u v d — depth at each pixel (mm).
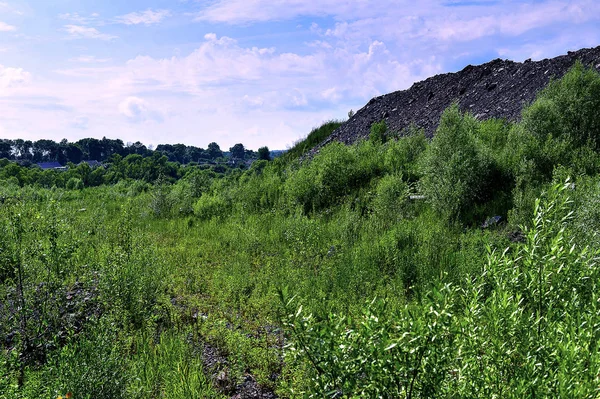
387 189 10602
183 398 4066
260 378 4570
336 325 2584
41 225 6254
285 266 8031
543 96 11797
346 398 2539
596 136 10086
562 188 3133
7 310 5906
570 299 2971
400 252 7574
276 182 15156
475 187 9562
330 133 24438
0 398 3699
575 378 2352
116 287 6043
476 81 19016
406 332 2447
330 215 11617
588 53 14852
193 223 13211
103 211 14336
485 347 2727
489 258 3170
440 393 2523
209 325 5785
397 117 20578
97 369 3809
